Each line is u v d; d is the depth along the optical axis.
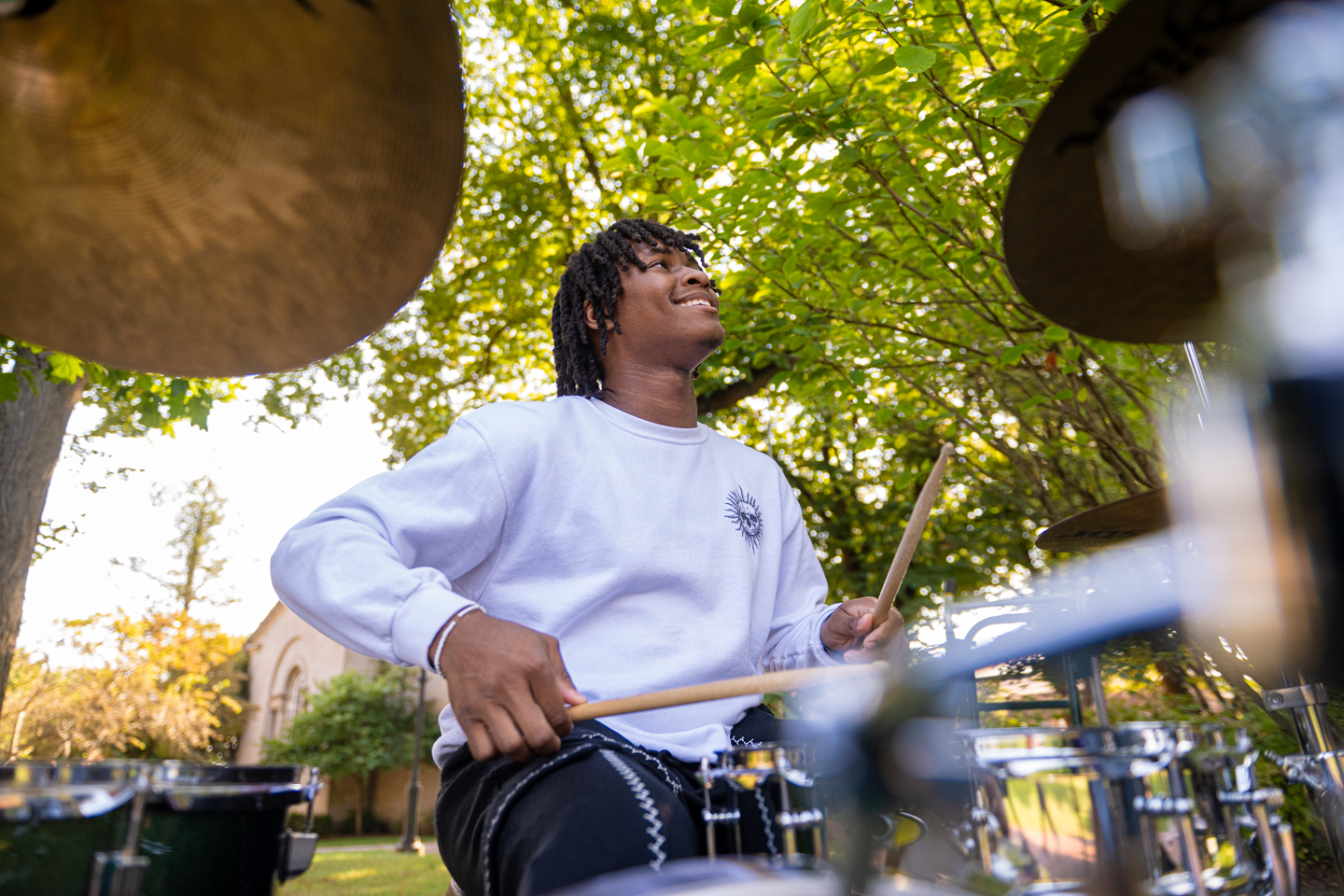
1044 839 0.75
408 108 1.09
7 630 5.14
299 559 1.23
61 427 5.50
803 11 2.27
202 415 4.44
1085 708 1.37
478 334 8.73
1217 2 0.71
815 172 3.03
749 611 1.48
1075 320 1.28
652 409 1.62
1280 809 0.87
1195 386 1.34
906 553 1.17
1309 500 0.56
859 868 0.63
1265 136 0.63
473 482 1.38
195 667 19.17
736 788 1.02
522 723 1.03
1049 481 4.36
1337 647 0.58
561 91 8.57
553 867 0.93
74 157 1.16
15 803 0.75
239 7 1.06
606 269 1.68
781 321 3.72
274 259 1.24
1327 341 0.55
